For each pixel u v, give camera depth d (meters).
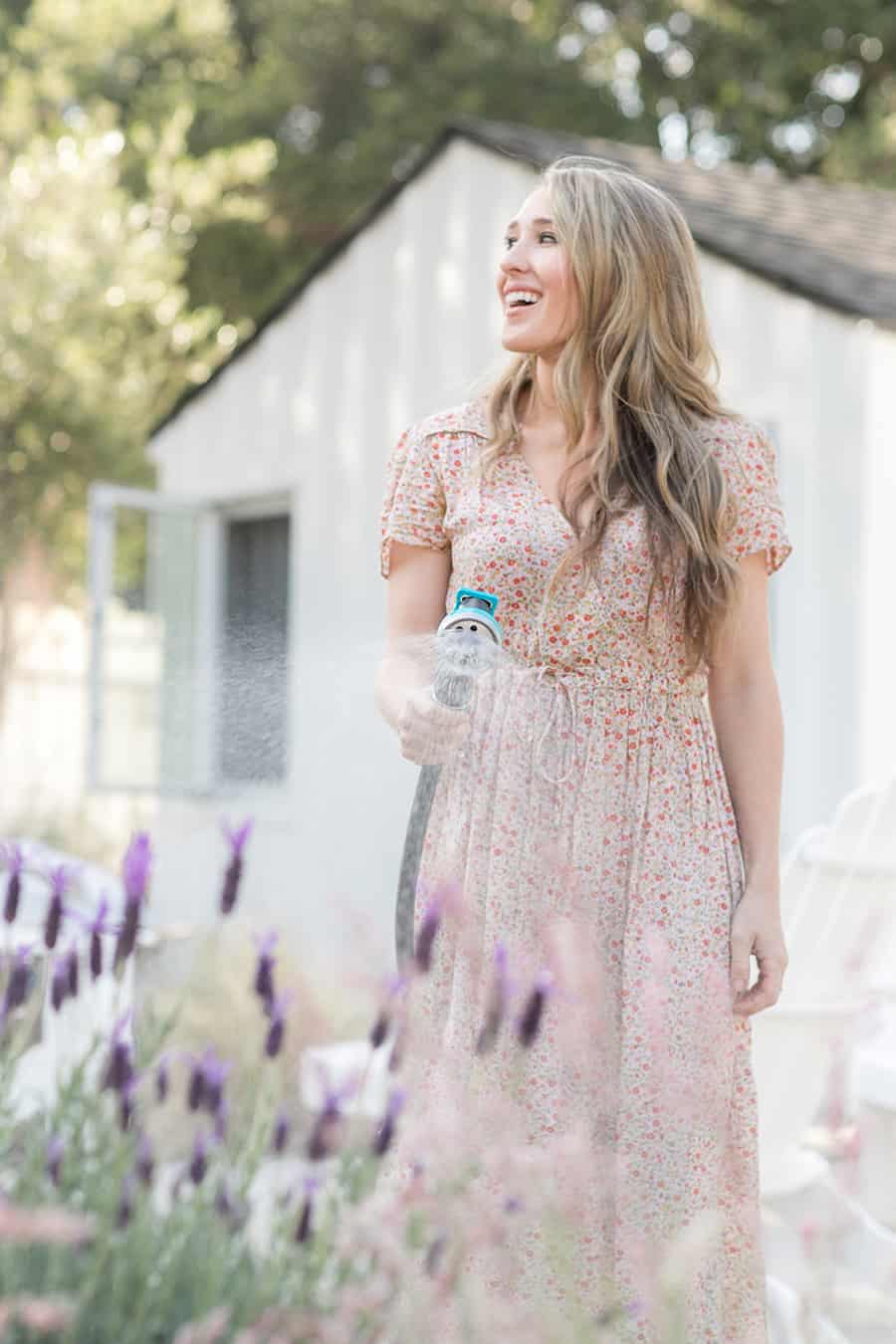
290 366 7.89
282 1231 1.06
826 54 16.89
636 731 1.84
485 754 1.81
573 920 1.70
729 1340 1.74
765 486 1.98
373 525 7.38
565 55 17.17
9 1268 0.96
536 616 1.87
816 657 5.50
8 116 11.51
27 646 9.13
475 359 6.94
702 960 1.79
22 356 9.86
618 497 1.87
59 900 1.17
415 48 16.84
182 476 8.54
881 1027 2.42
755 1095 1.83
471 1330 1.07
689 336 1.99
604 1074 1.72
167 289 10.90
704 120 17.70
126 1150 1.03
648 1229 1.66
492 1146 1.13
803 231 6.91
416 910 1.79
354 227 7.48
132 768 7.01
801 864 2.37
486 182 6.91
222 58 17.25
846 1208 1.91
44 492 10.20
